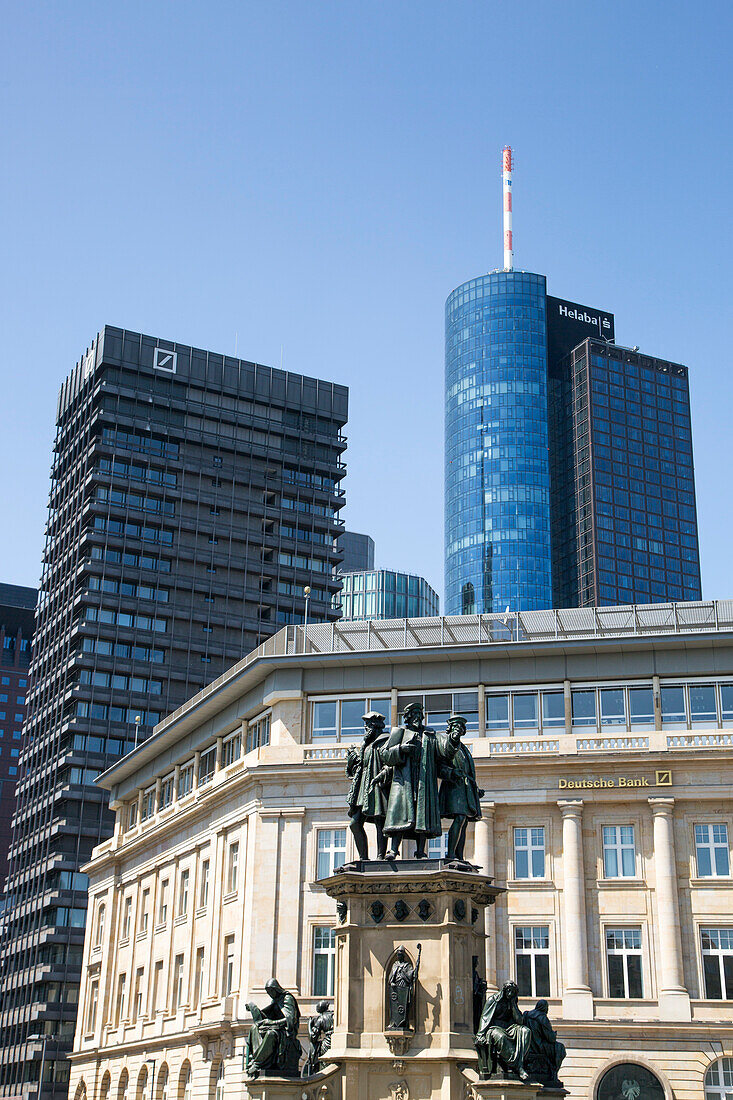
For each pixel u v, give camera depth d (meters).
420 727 28.28
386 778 27.89
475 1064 25.27
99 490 154.75
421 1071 25.38
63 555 159.12
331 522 166.75
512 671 66.88
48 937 132.62
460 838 27.89
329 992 63.06
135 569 152.00
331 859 65.44
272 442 167.62
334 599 164.00
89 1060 90.44
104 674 146.12
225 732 77.44
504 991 25.62
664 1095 57.69
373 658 68.19
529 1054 26.28
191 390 164.25
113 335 160.62
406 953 26.30
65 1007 130.88
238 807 70.50
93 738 142.75
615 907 61.47
